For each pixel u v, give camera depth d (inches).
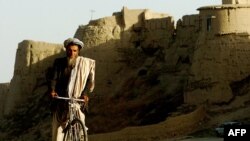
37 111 3048.7
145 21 2962.6
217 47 2204.7
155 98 2625.5
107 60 2935.5
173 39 2837.1
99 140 2073.1
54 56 3201.3
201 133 1863.9
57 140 488.7
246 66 2154.3
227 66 2172.7
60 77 496.7
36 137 2812.5
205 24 2268.7
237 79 2150.6
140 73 2827.3
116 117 2650.1
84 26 3078.2
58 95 494.0
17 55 3287.4
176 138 1871.3
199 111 2053.4
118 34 2970.0
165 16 3075.8
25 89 3203.7
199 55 2258.9
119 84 2847.0
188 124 1978.3
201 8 2285.9
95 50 2947.8
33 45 3208.7
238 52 2172.7
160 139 1940.2
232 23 2207.2
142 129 2001.7
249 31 2212.1
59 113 488.7
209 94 2176.4
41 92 3154.5
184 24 2775.6
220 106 2130.9
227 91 2138.3
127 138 2011.6
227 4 2257.6
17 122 3088.1
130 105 2667.3
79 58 498.6
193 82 2253.9
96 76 2908.5
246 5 2220.7
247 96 2068.2
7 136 3051.2
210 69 2206.0
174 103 2490.2
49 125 2810.0
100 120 2689.5
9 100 3277.6
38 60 3201.3
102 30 2967.5
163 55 2839.6
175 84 2628.0
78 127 467.8
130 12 2989.7
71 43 498.0
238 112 1988.2
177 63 2733.8
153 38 2913.4
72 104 484.7
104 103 2807.6
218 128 1761.8
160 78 2716.5
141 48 2938.0
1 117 3484.3
